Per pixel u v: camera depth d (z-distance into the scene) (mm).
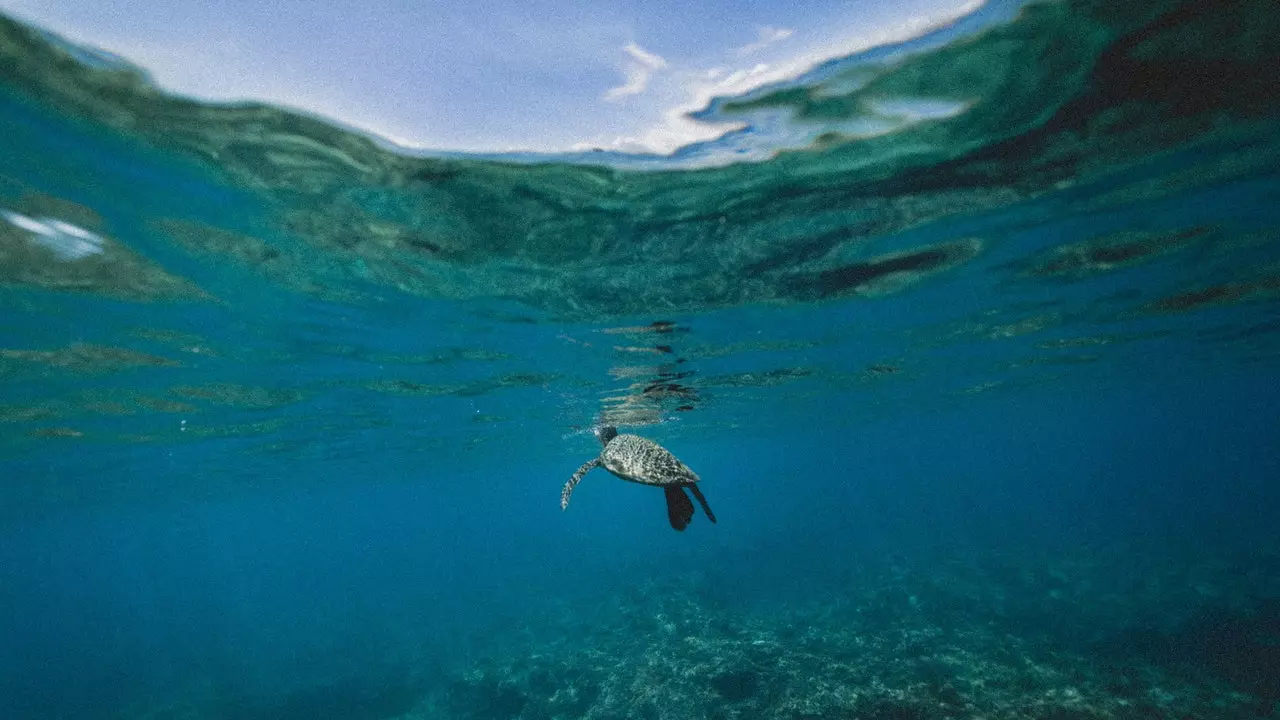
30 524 40719
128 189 7570
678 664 17922
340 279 10875
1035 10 5887
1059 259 13703
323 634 35469
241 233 8961
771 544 44531
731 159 8188
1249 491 57906
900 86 6922
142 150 6859
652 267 11547
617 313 13836
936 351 22609
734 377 22469
